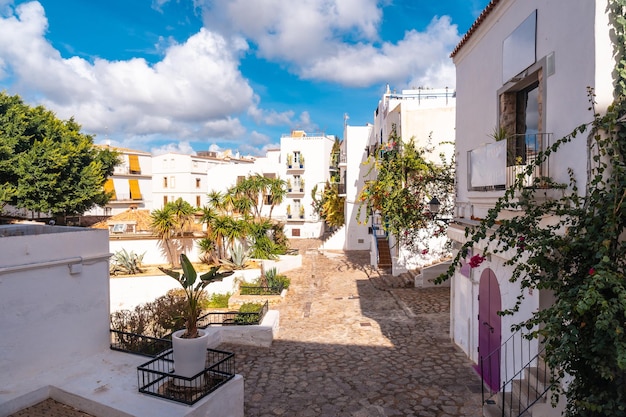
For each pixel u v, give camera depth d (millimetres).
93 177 30047
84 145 30234
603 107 5230
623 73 5102
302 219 45406
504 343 7527
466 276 10273
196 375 6852
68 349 8242
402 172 17312
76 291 8398
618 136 4965
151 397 6789
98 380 7488
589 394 4379
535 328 6531
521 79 7316
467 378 9211
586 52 5426
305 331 13109
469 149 10148
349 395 8578
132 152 53781
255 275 21297
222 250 25719
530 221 5281
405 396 8469
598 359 3982
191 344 6930
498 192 7457
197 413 6379
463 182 10570
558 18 6121
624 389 4113
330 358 10695
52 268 7969
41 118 28094
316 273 24203
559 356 3994
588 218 4613
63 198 28484
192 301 7301
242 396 7555
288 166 45719
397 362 10297
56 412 6742
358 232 35562
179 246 25688
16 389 7098
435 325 13195
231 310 16859
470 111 10070
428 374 9500
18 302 7438
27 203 26297
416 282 18469
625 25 5117
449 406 8008
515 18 7594
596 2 5207
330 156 47750
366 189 19766
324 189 44188
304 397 8523
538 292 6426
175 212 24594
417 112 18531
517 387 6555
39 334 7754
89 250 8664
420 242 20047
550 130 6355
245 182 35625
